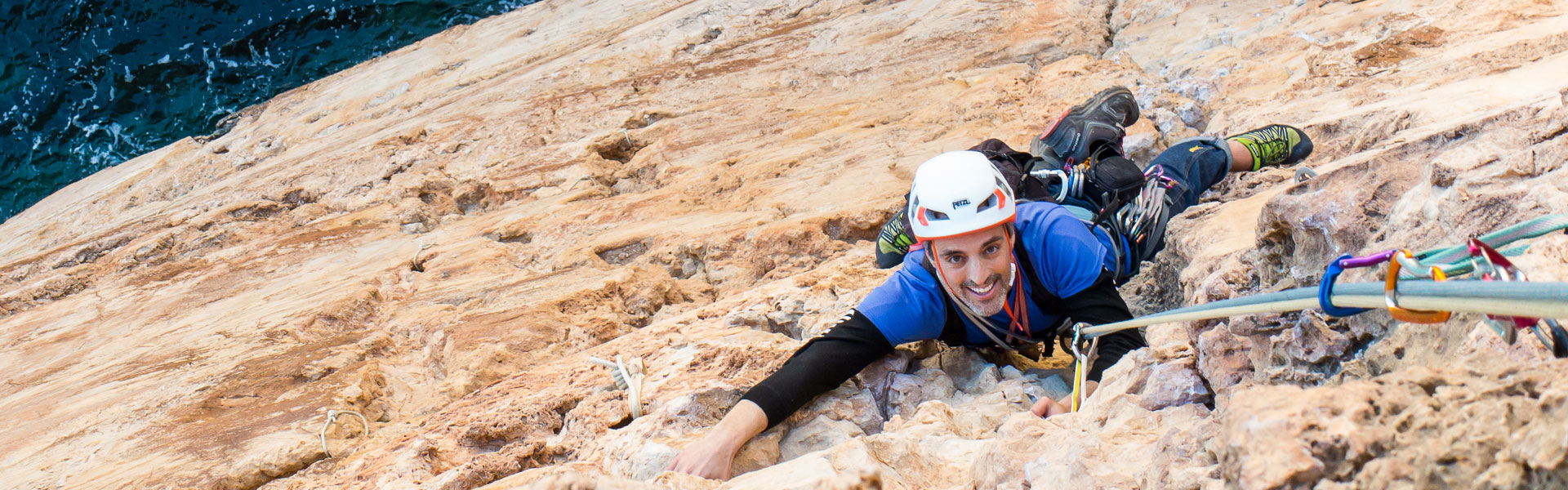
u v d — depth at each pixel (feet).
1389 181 8.68
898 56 27.12
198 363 16.17
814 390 9.55
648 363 11.67
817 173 20.26
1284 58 20.95
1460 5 19.48
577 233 19.72
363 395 13.82
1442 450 4.15
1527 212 6.63
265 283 20.13
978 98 22.50
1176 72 21.93
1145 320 8.02
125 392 15.58
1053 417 8.60
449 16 46.85
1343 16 21.59
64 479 12.85
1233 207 11.54
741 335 12.23
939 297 9.84
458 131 28.35
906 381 10.29
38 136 44.52
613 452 9.62
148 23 47.44
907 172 19.45
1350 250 8.46
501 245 19.98
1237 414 4.71
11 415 15.71
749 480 7.57
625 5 39.14
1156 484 5.97
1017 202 10.25
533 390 11.81
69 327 20.13
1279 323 8.04
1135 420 7.93
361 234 22.22
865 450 8.01
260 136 34.96
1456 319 5.83
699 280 17.33
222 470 11.94
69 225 31.32
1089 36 26.18
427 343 15.85
